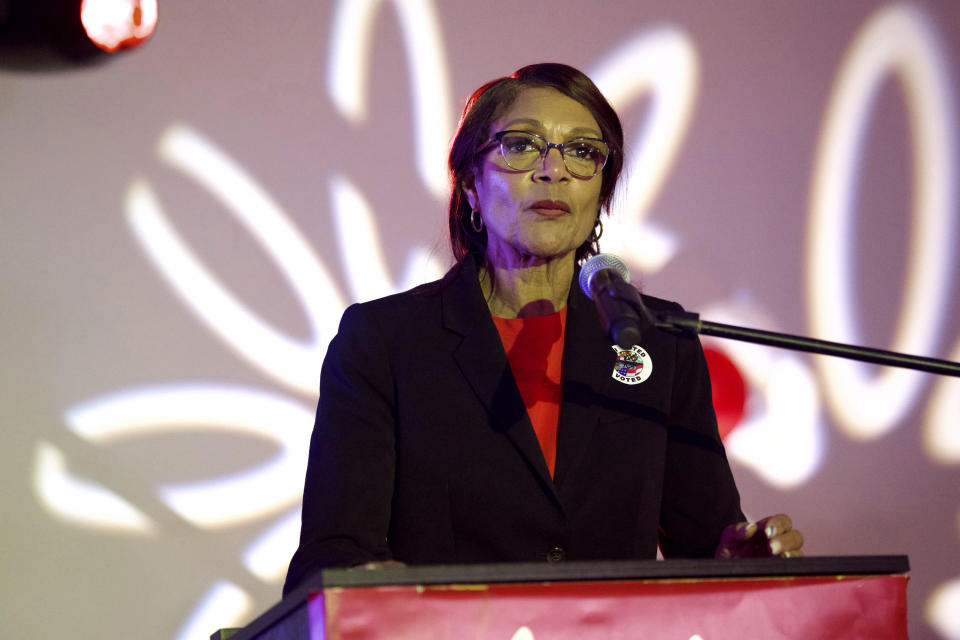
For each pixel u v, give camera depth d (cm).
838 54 492
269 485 409
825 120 487
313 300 422
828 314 475
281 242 421
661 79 471
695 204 467
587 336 238
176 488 399
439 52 447
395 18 444
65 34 240
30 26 237
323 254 425
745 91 480
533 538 219
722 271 465
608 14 469
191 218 413
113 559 390
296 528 409
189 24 422
